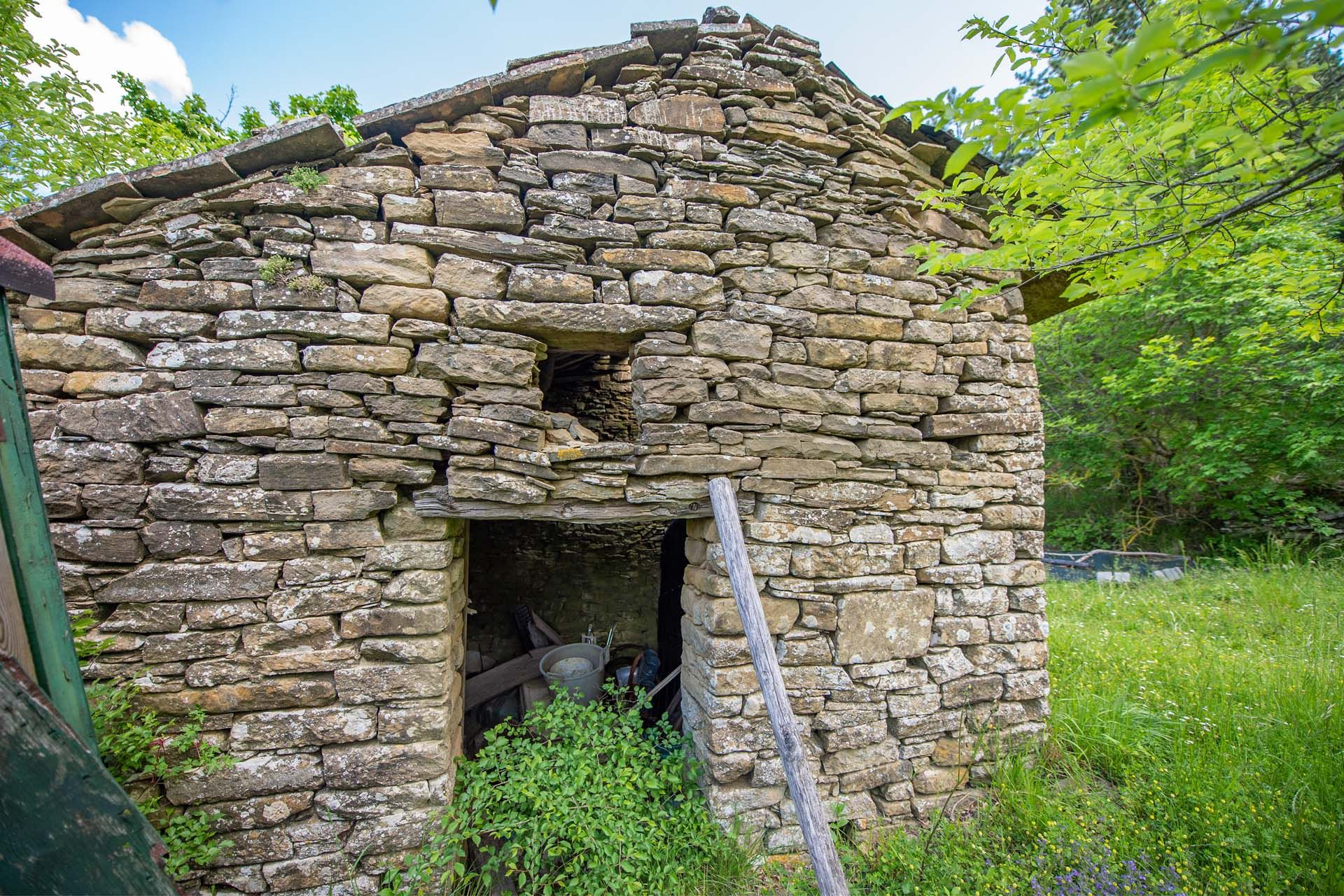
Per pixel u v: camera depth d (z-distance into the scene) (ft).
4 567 4.42
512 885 8.77
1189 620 17.15
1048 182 7.41
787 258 9.14
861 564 9.37
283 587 7.65
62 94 16.80
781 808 8.98
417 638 8.02
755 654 7.28
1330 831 7.87
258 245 7.73
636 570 20.90
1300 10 3.15
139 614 7.28
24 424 4.78
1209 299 23.72
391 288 7.89
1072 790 9.58
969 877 8.01
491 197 8.19
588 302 8.50
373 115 7.88
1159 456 28.99
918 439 9.77
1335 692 11.03
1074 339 31.63
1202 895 7.40
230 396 7.45
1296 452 22.52
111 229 7.43
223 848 7.26
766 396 8.96
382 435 7.87
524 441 8.27
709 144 8.99
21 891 3.92
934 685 9.71
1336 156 5.23
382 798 7.79
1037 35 7.02
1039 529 10.40
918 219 10.07
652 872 7.99
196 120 25.17
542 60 8.49
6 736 3.87
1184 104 6.89
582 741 8.95
